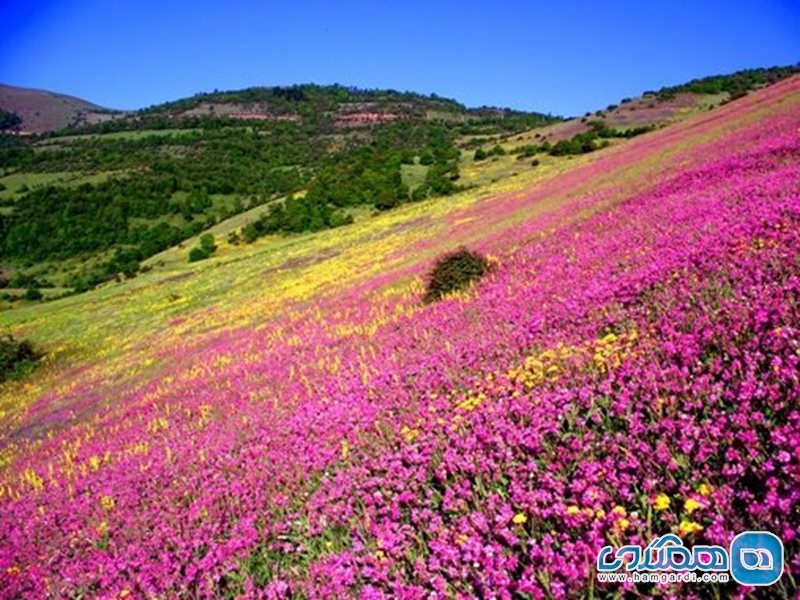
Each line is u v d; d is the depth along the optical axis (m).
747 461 4.82
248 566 6.34
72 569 7.89
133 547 7.73
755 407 5.50
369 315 22.19
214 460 10.60
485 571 4.70
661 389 6.30
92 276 126.81
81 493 12.08
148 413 19.48
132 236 165.62
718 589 4.07
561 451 5.96
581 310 10.34
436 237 45.19
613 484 5.18
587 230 20.41
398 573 5.04
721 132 35.81
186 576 6.44
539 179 66.62
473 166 134.00
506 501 5.71
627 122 154.75
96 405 26.80
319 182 135.12
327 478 7.83
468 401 8.20
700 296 8.25
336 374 14.18
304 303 35.69
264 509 7.71
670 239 12.71
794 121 24.91
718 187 17.70
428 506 6.22
